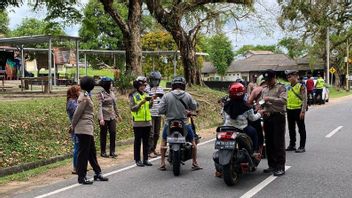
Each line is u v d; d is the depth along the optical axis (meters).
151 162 10.95
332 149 12.20
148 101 10.45
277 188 8.00
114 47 58.00
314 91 31.03
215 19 26.66
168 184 8.45
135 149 10.44
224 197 7.44
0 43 26.88
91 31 18.19
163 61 50.66
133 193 7.80
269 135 9.29
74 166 9.89
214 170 9.72
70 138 13.84
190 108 9.55
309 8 43.69
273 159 9.36
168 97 9.44
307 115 22.59
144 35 50.25
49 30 17.05
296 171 9.44
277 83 9.23
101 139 11.88
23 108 15.02
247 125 8.73
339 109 26.48
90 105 8.53
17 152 11.71
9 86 27.61
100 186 8.40
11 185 9.02
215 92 26.45
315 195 7.49
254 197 7.42
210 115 21.28
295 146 12.14
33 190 8.36
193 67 27.42
